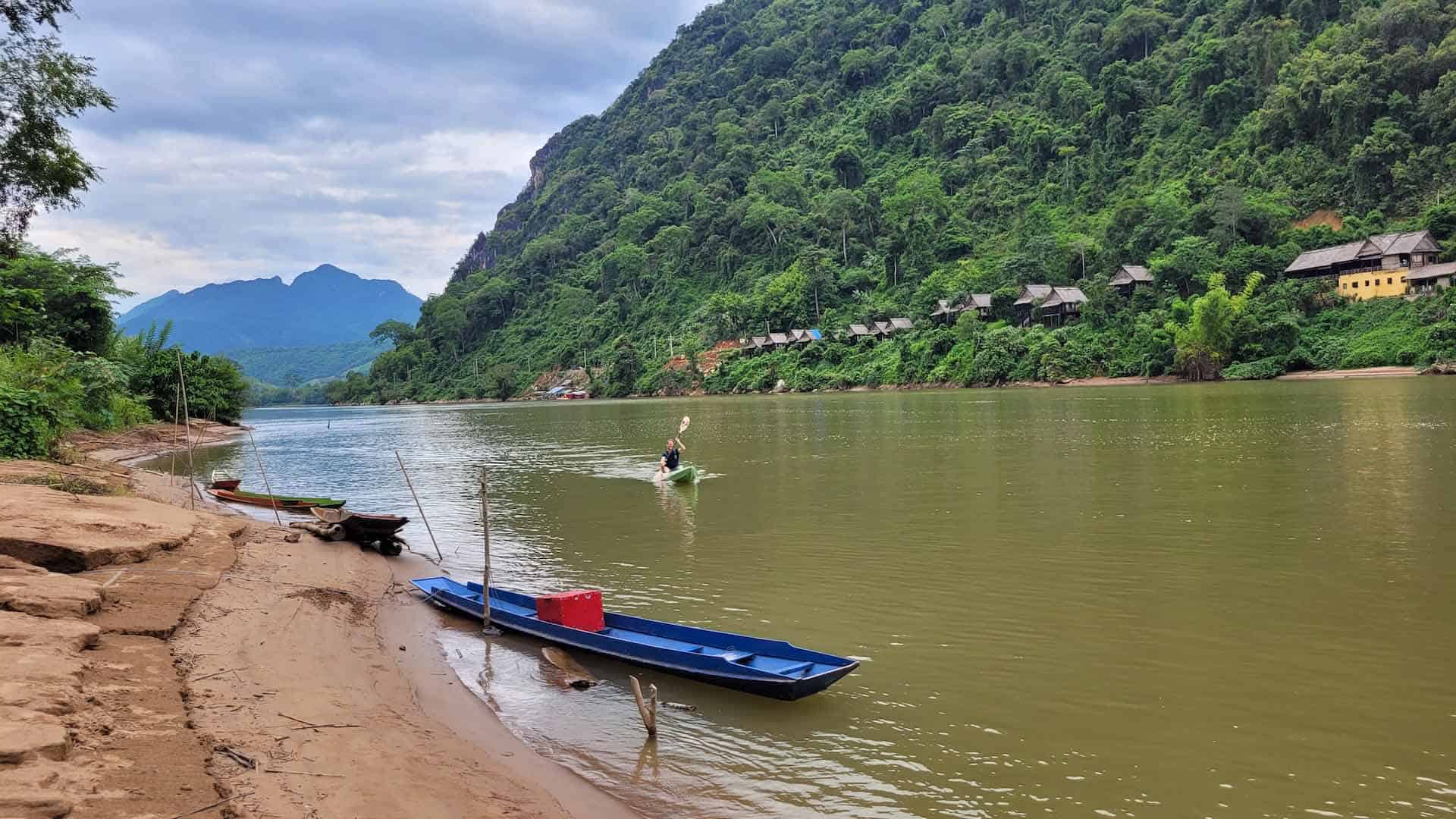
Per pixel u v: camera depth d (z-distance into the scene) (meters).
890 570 16.03
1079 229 121.00
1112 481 25.08
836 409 68.12
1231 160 112.81
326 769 7.59
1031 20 182.25
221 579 13.97
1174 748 8.72
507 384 169.00
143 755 7.11
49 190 24.94
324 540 19.23
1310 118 104.50
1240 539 17.39
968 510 21.72
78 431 45.56
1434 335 68.12
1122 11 158.38
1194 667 10.82
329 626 12.77
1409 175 91.81
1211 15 141.25
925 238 133.88
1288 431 34.94
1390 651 11.12
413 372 198.88
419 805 7.18
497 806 7.45
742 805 7.77
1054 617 12.95
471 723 9.68
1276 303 80.38
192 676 9.42
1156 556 16.33
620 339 149.25
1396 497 20.81
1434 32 99.38
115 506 17.39
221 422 71.94
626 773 8.45
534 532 21.42
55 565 12.53
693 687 10.85
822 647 12.01
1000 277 113.44
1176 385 74.50
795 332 128.75
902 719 9.60
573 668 11.59
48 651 8.61
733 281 161.50
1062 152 135.88
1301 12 123.69
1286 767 8.26
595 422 68.88
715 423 58.47
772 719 9.74
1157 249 99.88
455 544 20.09
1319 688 10.06
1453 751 8.46
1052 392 76.44
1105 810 7.55
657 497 26.44
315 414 133.88
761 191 179.00
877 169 176.25
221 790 6.73
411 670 11.45
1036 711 9.68
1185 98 130.88
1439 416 37.47
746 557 17.58
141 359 62.28
